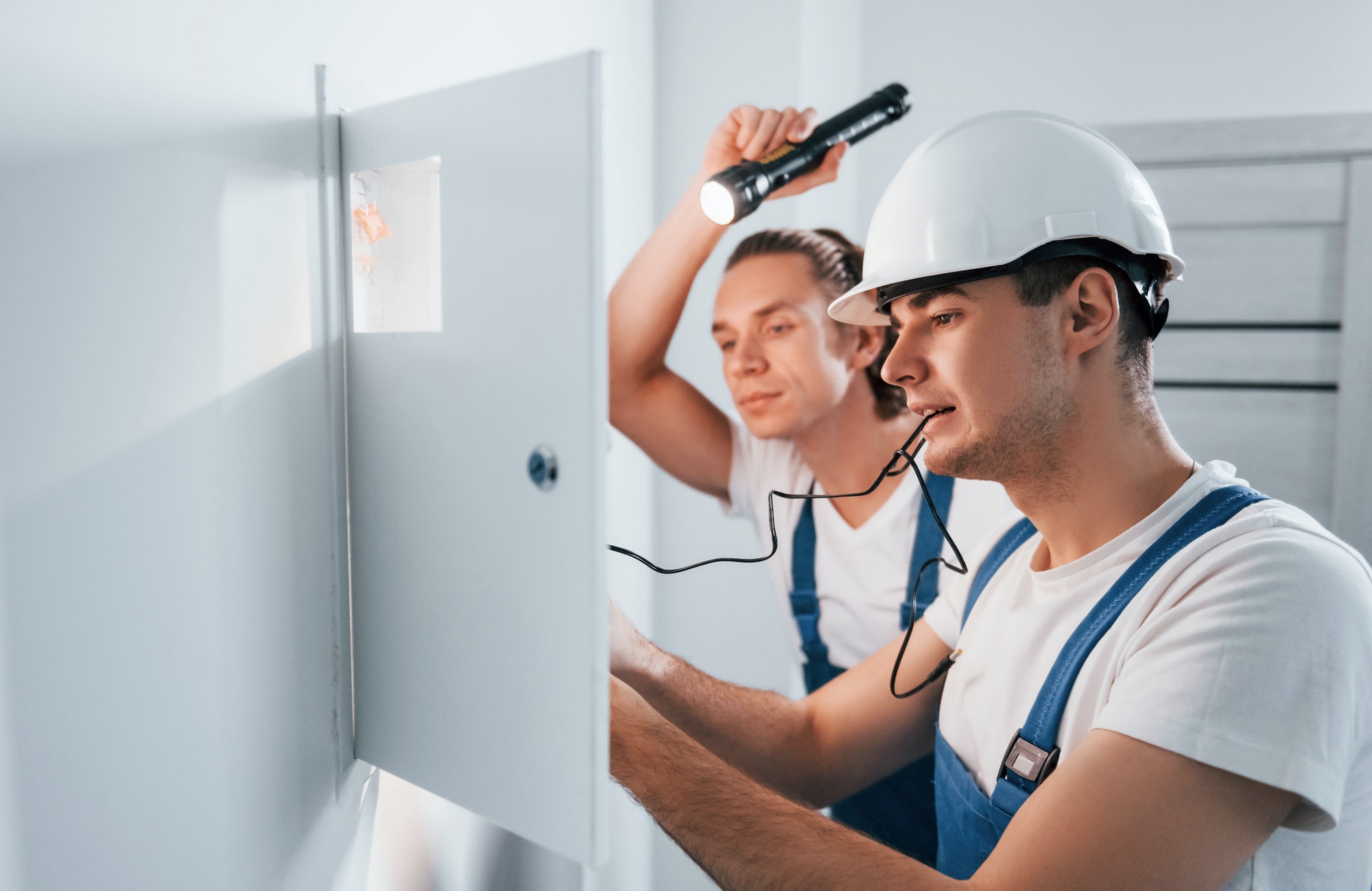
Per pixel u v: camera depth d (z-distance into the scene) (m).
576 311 0.44
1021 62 1.77
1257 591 0.55
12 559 0.40
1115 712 0.56
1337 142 1.59
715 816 0.63
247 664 0.55
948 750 0.83
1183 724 0.53
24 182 0.40
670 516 1.65
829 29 1.67
